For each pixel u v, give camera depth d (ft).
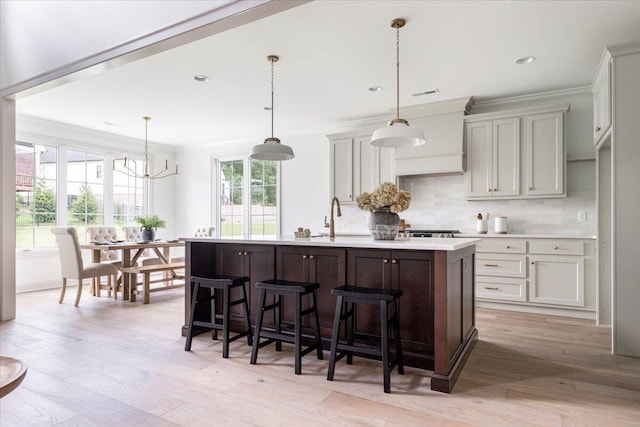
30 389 7.64
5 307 12.88
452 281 8.27
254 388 7.70
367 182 17.69
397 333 8.33
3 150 12.64
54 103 16.25
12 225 13.05
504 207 15.89
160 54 11.49
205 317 11.53
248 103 16.30
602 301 12.41
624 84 9.64
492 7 9.05
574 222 14.71
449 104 15.58
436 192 17.20
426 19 9.57
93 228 18.11
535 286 13.88
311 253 9.90
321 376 8.29
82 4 10.21
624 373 8.52
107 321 12.82
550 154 14.12
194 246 11.24
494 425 6.35
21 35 11.81
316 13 9.27
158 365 8.91
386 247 8.33
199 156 24.73
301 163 20.89
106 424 6.36
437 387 7.60
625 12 9.27
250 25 9.80
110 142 21.84
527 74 13.14
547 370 8.69
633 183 9.56
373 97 15.51
